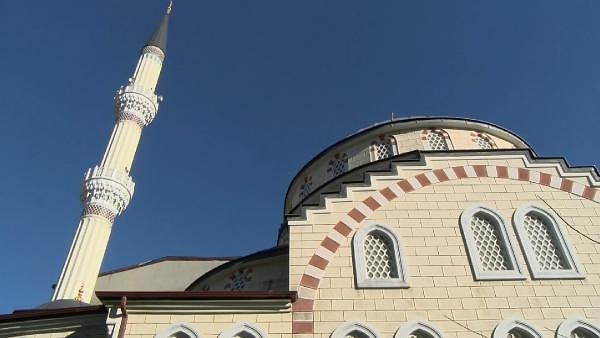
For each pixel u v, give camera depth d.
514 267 13.41
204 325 12.02
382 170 15.39
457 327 12.22
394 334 12.06
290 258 13.52
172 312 12.18
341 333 12.05
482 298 12.75
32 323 13.65
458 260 13.55
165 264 31.78
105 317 13.41
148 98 34.44
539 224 14.59
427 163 15.62
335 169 22.97
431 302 12.66
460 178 15.34
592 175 15.37
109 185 29.16
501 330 12.17
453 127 22.05
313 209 14.54
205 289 20.16
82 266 26.03
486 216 14.66
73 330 13.48
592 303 12.70
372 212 14.54
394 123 22.08
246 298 12.39
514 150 15.91
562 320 12.38
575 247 13.90
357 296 12.75
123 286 30.84
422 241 13.96
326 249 13.73
